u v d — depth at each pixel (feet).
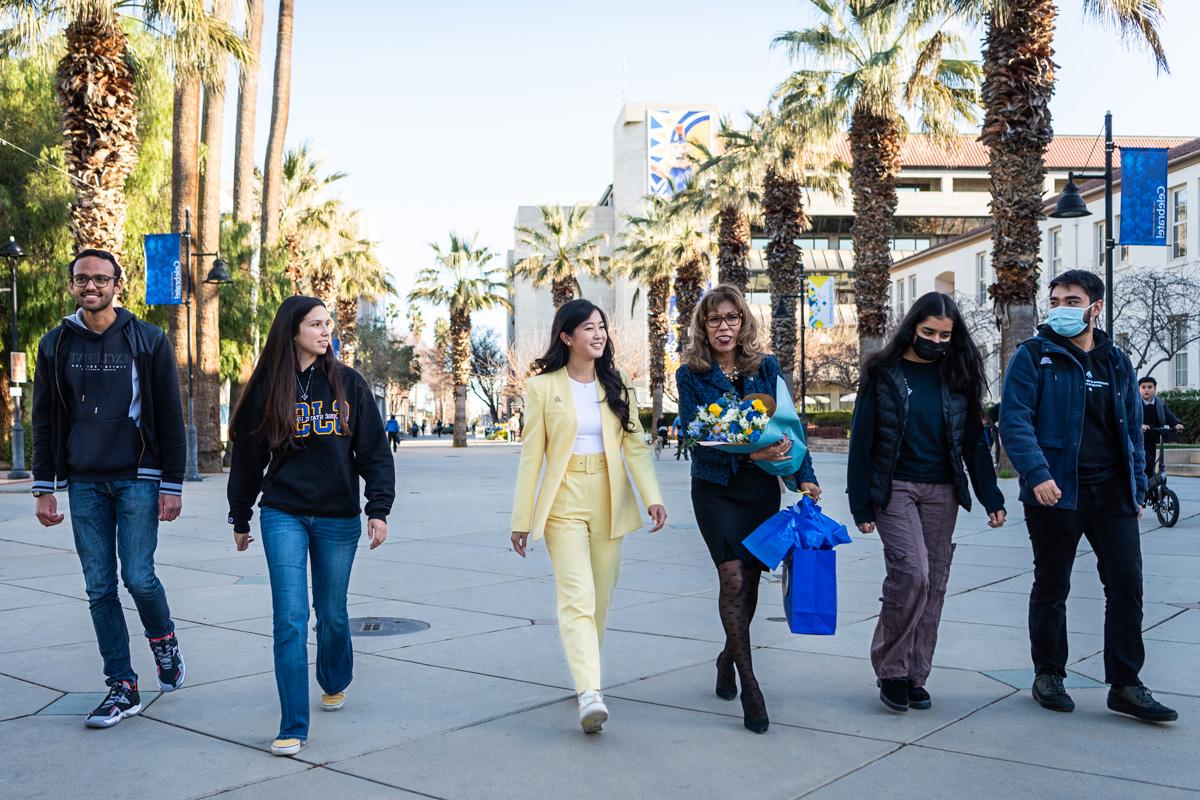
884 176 79.00
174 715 14.60
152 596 14.85
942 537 14.85
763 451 14.10
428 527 40.83
